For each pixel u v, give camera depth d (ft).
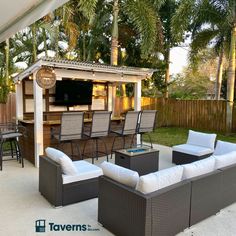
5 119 29.89
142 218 7.44
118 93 39.01
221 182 10.37
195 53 33.40
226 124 31.89
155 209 7.59
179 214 8.54
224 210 10.76
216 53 35.53
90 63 18.34
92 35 37.17
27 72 18.61
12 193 12.28
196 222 9.37
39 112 16.85
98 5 32.42
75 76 18.76
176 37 28.48
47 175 11.27
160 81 42.14
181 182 8.73
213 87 59.26
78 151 18.85
